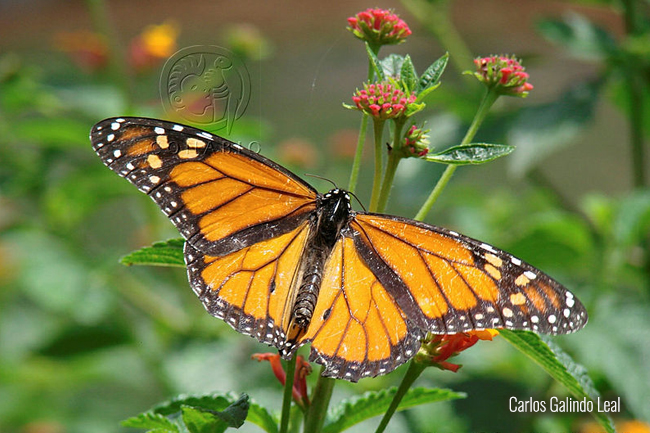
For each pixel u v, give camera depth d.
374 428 0.60
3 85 0.72
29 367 0.79
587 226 0.65
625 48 0.66
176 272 0.72
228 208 0.52
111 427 0.79
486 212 0.80
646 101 0.69
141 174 0.52
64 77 0.75
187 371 0.67
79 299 0.72
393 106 0.51
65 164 0.76
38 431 0.79
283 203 0.53
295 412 0.53
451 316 0.51
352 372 0.51
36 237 0.75
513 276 0.51
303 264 0.52
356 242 0.52
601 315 0.62
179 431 0.52
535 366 0.66
